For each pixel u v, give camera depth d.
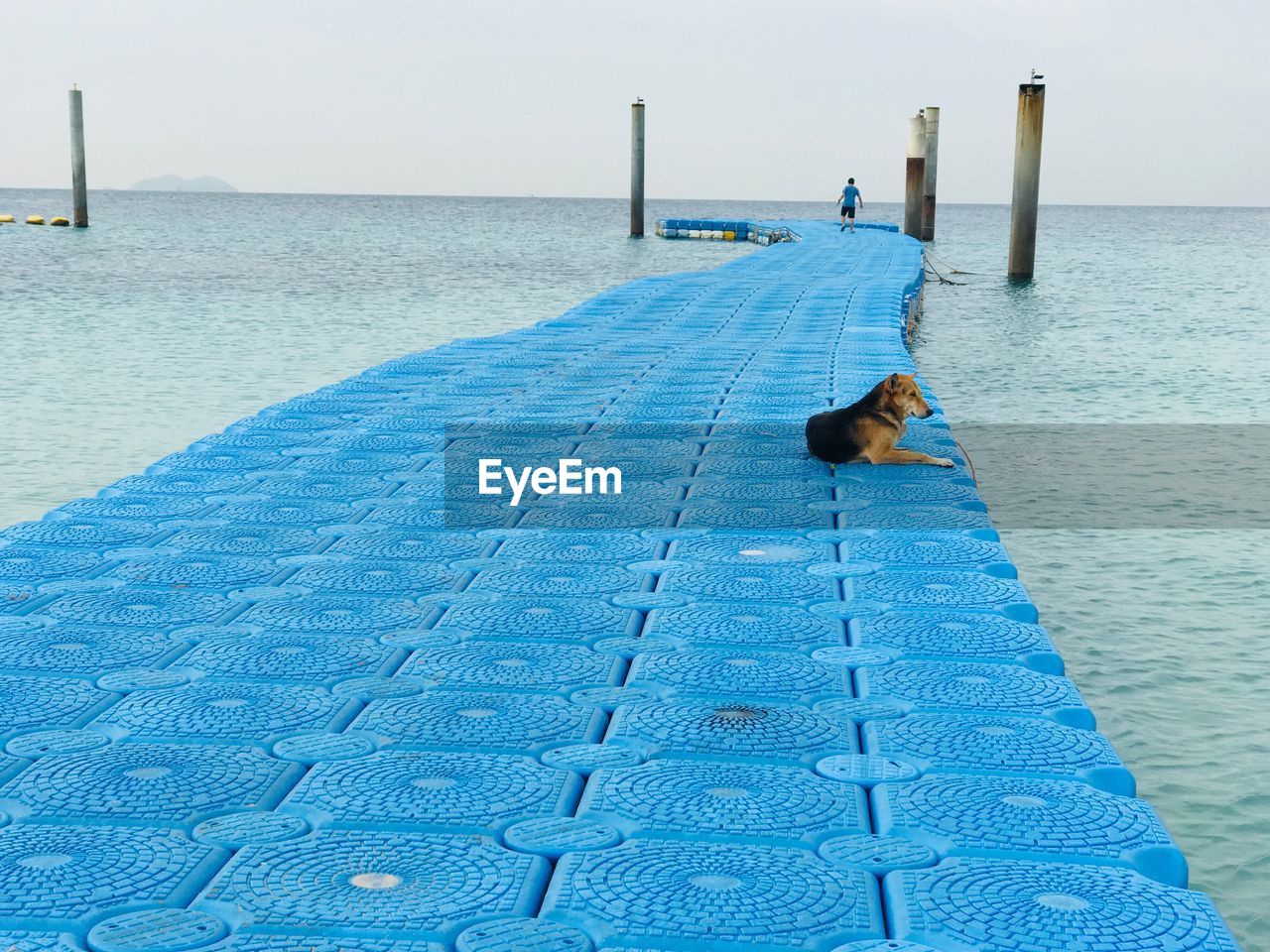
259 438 6.26
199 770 2.92
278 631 3.73
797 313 12.23
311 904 2.46
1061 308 19.27
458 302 19.41
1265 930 3.27
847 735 3.11
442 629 3.75
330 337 14.81
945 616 3.84
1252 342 15.02
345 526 4.77
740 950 2.36
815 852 2.64
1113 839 2.68
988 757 3.00
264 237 41.41
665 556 4.43
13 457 7.93
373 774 2.91
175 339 14.23
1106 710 4.40
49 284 21.67
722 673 3.44
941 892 2.50
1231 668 4.73
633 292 14.47
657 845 2.65
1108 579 5.73
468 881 2.53
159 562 4.32
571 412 6.96
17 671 3.43
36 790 2.82
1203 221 93.75
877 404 5.57
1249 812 3.77
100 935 2.37
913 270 18.12
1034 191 24.28
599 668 3.47
